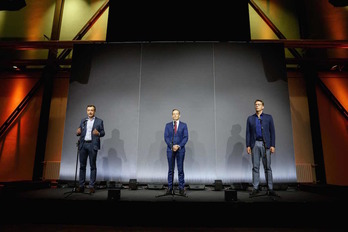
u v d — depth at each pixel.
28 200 3.31
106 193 3.89
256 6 6.56
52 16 6.84
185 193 4.07
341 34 6.34
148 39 5.68
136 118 5.29
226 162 5.05
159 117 5.28
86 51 5.65
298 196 3.79
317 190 4.26
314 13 6.55
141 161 5.11
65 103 6.17
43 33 6.69
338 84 6.11
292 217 3.14
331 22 6.44
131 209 3.23
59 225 3.15
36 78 6.38
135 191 4.36
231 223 3.14
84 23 6.72
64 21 6.76
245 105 5.28
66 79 6.31
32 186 4.47
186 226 3.14
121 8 5.86
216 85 5.38
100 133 3.98
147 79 5.46
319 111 5.93
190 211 3.19
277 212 3.16
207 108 5.29
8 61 6.09
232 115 5.24
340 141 5.78
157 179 5.01
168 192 3.75
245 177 4.98
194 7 5.81
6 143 5.97
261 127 3.55
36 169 5.60
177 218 3.18
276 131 5.11
